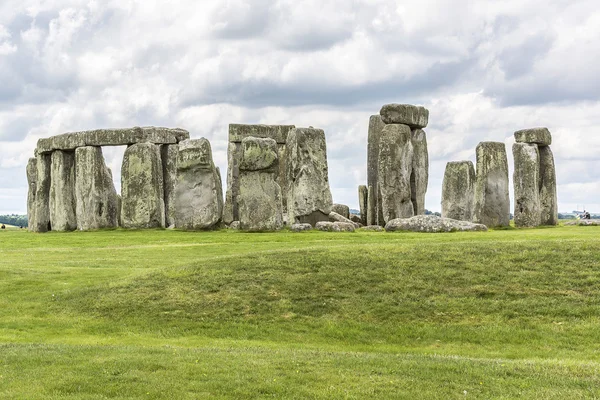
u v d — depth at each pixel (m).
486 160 49.97
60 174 57.28
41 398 14.38
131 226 52.88
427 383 15.38
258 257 27.02
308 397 14.58
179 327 21.52
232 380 15.45
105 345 19.25
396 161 49.75
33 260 32.84
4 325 21.66
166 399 14.44
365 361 16.98
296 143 49.66
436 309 21.94
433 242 29.48
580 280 23.19
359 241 35.12
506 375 15.97
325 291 23.52
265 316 22.08
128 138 54.38
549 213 54.91
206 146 47.53
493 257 25.53
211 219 47.16
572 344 19.52
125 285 24.92
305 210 49.16
